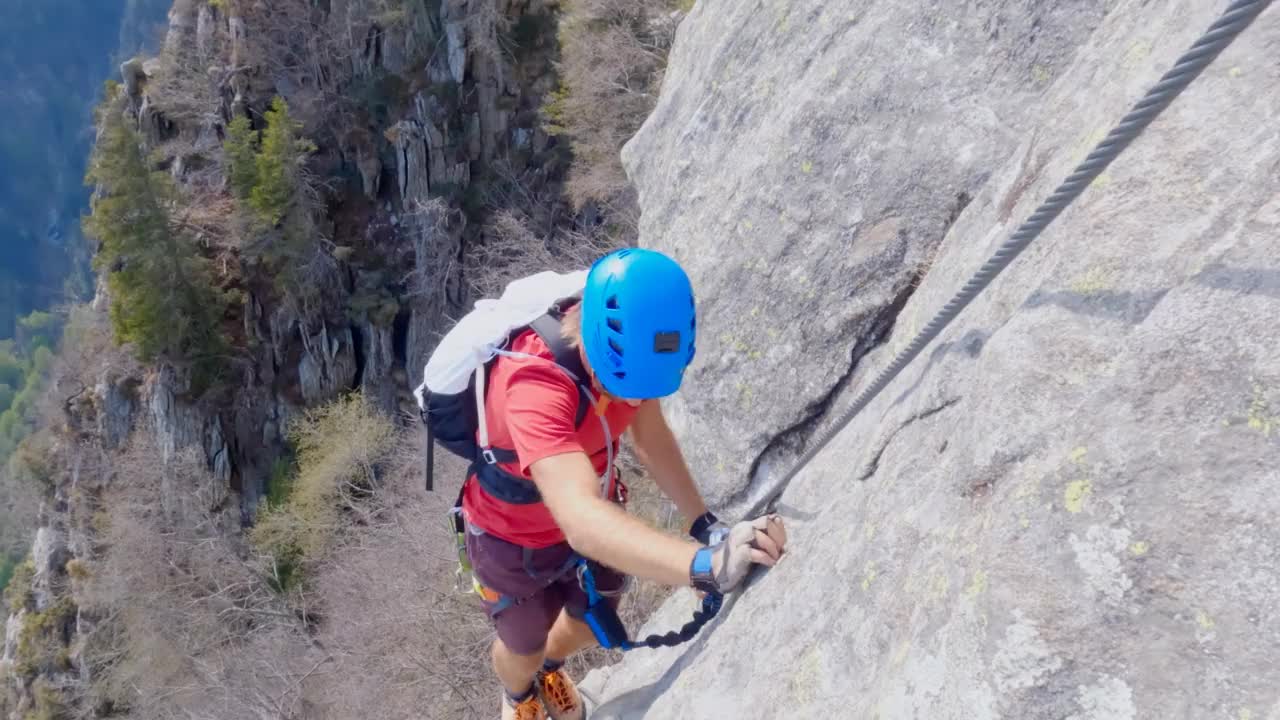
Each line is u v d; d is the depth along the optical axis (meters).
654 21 18.34
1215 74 1.49
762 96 4.28
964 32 3.34
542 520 2.21
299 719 15.27
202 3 30.47
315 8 29.69
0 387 87.19
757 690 2.03
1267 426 1.13
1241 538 1.10
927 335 1.86
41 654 29.59
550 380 1.91
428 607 11.39
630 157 5.90
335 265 29.64
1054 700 1.18
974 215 2.71
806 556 2.20
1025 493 1.35
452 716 10.15
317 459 23.02
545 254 21.39
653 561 1.79
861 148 3.43
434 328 29.78
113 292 28.27
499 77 28.78
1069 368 1.45
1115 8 2.42
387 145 30.33
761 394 3.44
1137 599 1.16
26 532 43.03
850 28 3.80
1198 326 1.26
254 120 30.89
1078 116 2.16
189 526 26.73
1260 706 1.02
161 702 21.89
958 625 1.35
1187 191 1.43
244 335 29.20
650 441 2.30
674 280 1.79
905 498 1.83
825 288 3.32
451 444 2.14
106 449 29.86
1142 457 1.23
